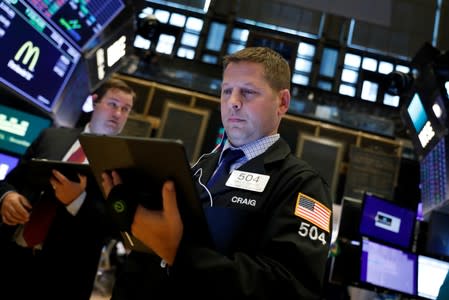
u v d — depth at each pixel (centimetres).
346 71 812
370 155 617
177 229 84
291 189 98
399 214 317
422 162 389
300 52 832
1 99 301
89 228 201
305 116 658
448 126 333
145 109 643
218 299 81
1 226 196
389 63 818
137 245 101
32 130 310
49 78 299
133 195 85
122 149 84
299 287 84
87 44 312
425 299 298
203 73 715
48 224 185
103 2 300
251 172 106
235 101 109
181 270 83
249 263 85
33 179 182
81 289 200
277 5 754
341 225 313
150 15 536
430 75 354
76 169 167
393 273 295
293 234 90
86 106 359
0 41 259
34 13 269
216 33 797
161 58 695
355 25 829
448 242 342
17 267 194
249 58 113
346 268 288
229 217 98
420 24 837
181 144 78
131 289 103
